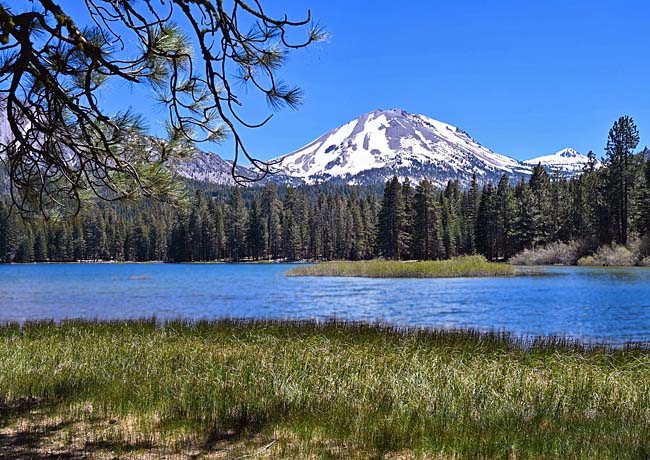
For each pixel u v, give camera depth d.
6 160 4.84
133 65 4.37
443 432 5.70
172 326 14.81
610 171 64.81
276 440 5.58
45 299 29.98
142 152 4.69
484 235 79.69
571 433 5.74
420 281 41.56
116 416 6.41
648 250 55.94
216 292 34.25
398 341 12.02
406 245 82.94
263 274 58.28
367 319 20.58
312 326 14.39
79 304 27.16
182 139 4.70
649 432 5.80
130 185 4.74
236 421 6.17
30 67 4.02
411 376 7.76
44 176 4.88
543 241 74.94
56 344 11.12
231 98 4.06
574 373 8.74
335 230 107.06
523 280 40.28
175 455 5.16
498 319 20.30
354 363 8.83
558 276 43.69
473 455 5.13
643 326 18.41
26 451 5.22
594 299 26.81
